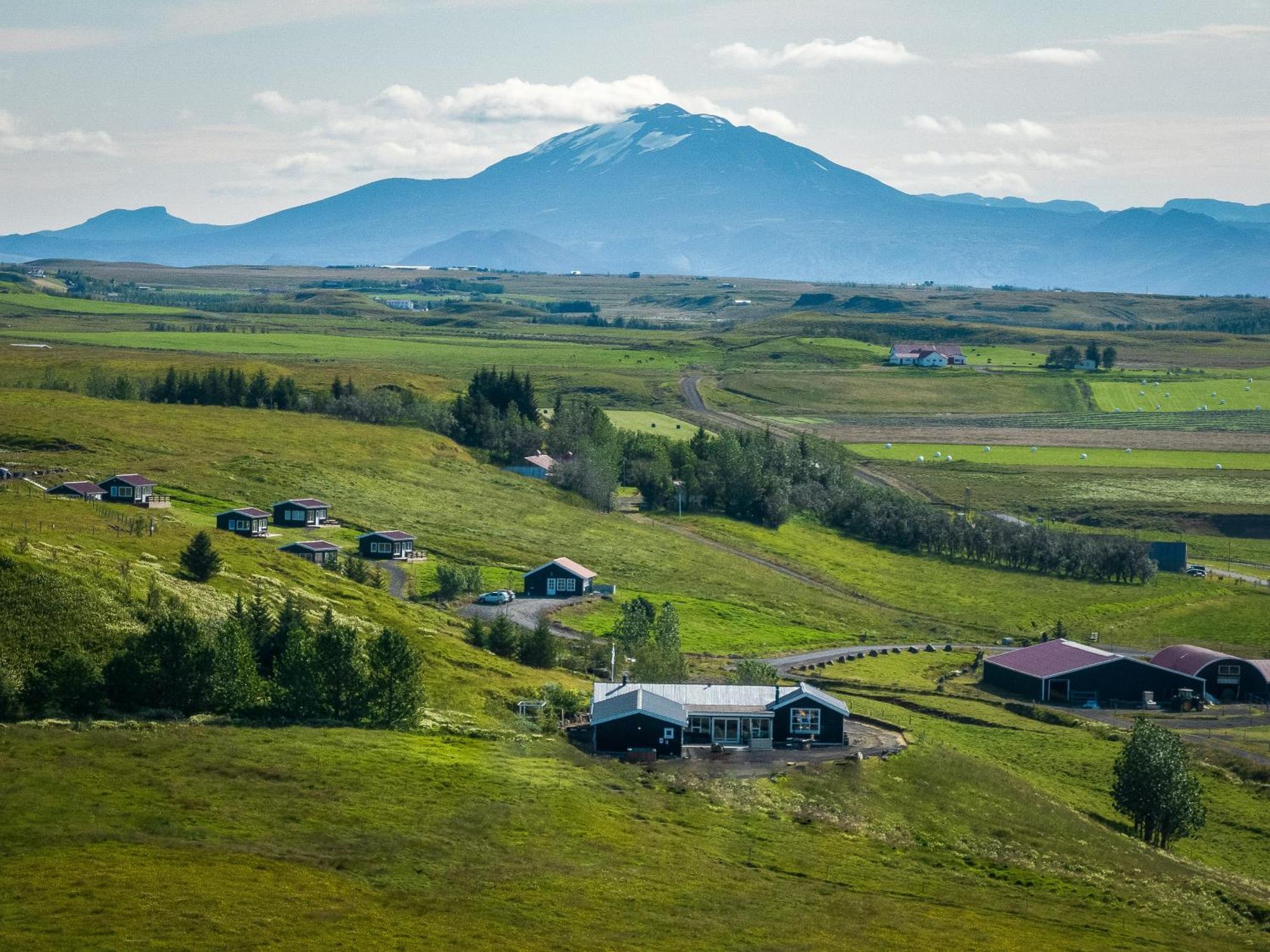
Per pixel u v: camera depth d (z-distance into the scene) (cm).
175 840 7431
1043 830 9994
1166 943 7938
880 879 8519
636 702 11062
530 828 8400
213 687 10131
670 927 7181
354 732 9919
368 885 7200
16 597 10675
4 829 7281
